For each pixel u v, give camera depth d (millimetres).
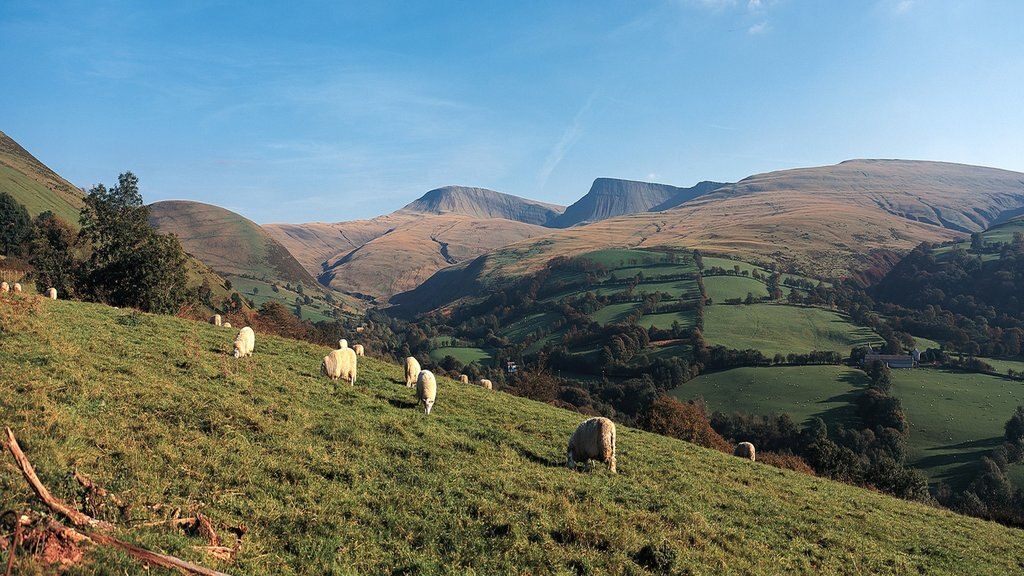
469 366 144250
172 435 14164
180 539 9328
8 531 8031
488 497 14406
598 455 19484
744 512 18078
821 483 27516
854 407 113062
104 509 9617
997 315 170625
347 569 10109
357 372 30672
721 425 106438
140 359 21016
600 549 12820
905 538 18750
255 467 13391
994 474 83125
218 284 124438
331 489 13164
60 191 166500
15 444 8094
